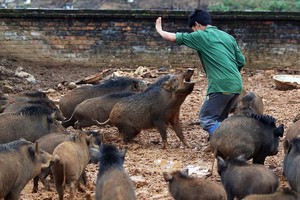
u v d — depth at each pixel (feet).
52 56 69.31
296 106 52.70
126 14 68.33
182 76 39.58
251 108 40.34
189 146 41.09
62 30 68.90
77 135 31.58
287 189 25.54
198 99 55.88
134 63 69.41
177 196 27.35
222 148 33.27
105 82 47.19
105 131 45.55
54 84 63.82
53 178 32.27
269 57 68.59
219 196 26.94
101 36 69.00
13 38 68.90
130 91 46.26
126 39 69.00
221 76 37.55
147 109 40.75
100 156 27.02
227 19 67.97
